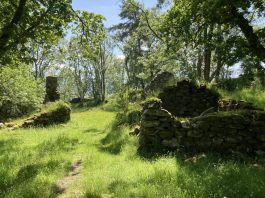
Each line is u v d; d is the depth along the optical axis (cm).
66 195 780
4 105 3300
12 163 1119
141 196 710
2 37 1405
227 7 1409
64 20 1557
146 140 1150
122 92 2538
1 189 864
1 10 1472
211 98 1853
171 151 1097
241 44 1480
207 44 1593
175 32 1667
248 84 1939
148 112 1150
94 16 1662
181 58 3334
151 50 5334
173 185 754
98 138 1702
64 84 8344
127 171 904
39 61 6119
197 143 1088
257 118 1048
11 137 1786
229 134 1060
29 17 1471
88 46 1755
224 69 4550
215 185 739
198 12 1527
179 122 1118
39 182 867
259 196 670
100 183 808
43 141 1523
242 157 1003
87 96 9506
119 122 1922
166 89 1891
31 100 3488
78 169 1040
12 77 3312
